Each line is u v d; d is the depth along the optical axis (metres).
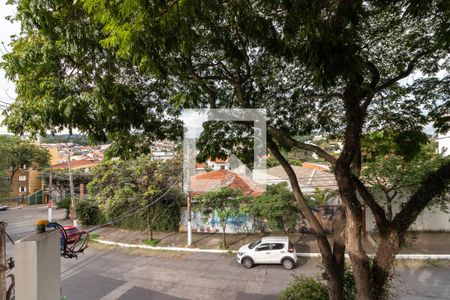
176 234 14.88
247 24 3.30
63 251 3.77
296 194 4.74
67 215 21.91
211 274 9.68
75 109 2.84
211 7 3.26
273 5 3.40
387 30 4.31
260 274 9.55
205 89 4.19
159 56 2.88
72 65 3.17
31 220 21.56
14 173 31.19
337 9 2.70
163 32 2.75
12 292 2.54
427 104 5.14
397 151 5.50
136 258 11.64
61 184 25.73
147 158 13.48
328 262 4.37
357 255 3.64
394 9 3.64
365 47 4.50
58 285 2.73
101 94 2.96
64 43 2.89
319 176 15.77
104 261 11.32
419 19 3.83
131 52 2.69
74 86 3.02
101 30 2.85
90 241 14.22
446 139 15.79
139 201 13.30
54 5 2.81
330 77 2.60
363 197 4.14
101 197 13.73
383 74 4.97
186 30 2.97
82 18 2.98
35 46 2.87
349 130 3.87
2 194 26.97
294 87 5.06
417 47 4.49
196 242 13.38
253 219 14.37
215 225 14.82
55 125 3.02
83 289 8.64
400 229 3.67
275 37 3.33
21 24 2.75
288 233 13.80
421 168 10.16
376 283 3.64
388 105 5.43
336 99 5.31
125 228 16.42
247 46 4.20
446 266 9.51
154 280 9.27
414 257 10.21
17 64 2.89
